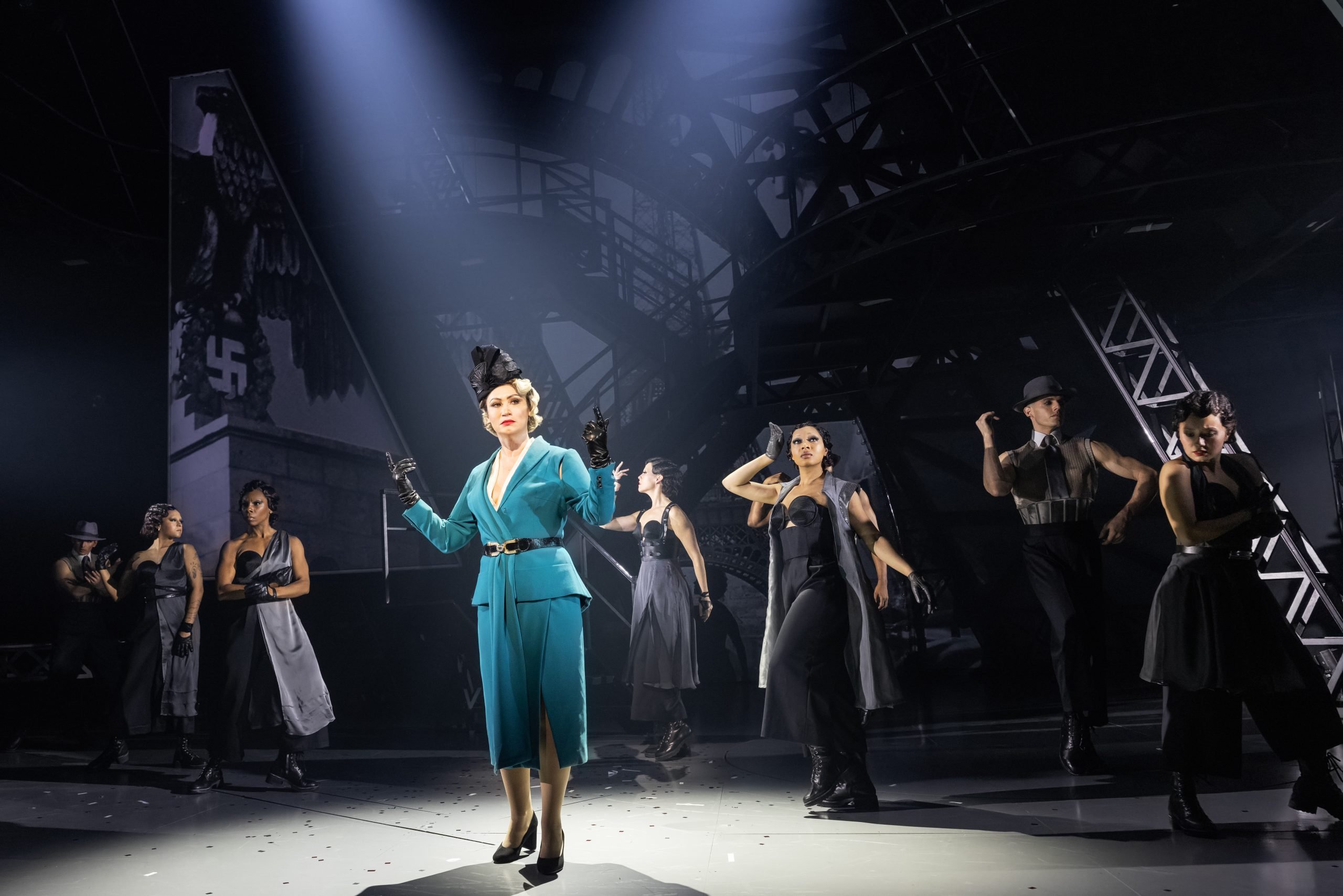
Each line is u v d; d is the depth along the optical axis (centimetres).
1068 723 421
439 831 351
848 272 923
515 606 288
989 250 928
